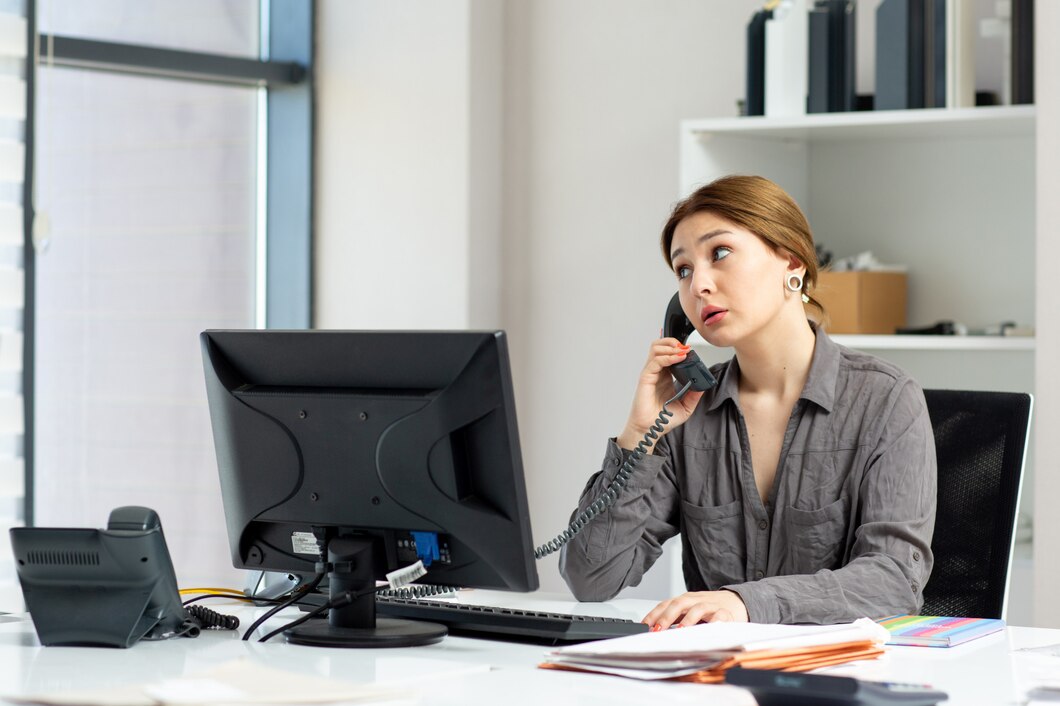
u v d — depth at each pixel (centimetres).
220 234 396
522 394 397
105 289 372
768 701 126
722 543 204
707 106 370
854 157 343
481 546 159
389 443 161
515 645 160
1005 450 206
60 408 365
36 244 338
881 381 197
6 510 334
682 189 325
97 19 365
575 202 388
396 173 390
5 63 332
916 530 185
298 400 167
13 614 192
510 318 399
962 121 301
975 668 144
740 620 164
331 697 121
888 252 340
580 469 388
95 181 369
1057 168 276
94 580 159
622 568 200
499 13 394
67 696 123
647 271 378
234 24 396
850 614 171
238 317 401
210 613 175
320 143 402
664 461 201
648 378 196
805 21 317
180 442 388
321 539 171
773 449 203
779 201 193
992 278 329
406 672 140
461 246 380
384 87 391
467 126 379
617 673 138
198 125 390
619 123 382
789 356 201
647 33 377
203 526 390
